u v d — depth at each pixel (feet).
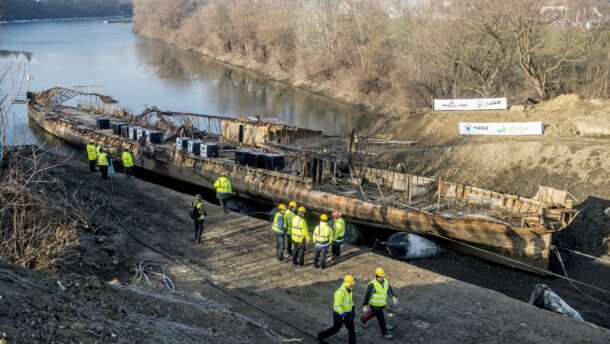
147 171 118.11
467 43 164.66
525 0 144.05
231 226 72.18
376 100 198.90
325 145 123.54
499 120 126.41
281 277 56.44
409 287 54.24
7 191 53.98
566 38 156.46
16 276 31.78
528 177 98.53
